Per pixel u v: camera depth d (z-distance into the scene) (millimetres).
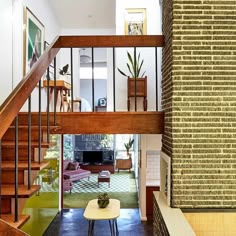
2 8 3723
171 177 2695
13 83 4086
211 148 2676
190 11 2691
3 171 2225
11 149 2484
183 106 2693
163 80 3248
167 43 2971
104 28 8211
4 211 1997
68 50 7961
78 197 8031
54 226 5734
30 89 1908
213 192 2666
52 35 6617
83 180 10312
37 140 2672
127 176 11047
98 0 6273
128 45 3148
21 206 2129
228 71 2688
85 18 7352
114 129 3053
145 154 5973
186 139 2682
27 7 4570
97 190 8859
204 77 2693
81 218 6215
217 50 2688
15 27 4121
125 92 5328
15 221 1825
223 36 2688
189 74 2695
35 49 5035
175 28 2693
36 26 5113
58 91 5578
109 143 11938
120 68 5332
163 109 3199
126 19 5371
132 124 3066
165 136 3037
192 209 2656
